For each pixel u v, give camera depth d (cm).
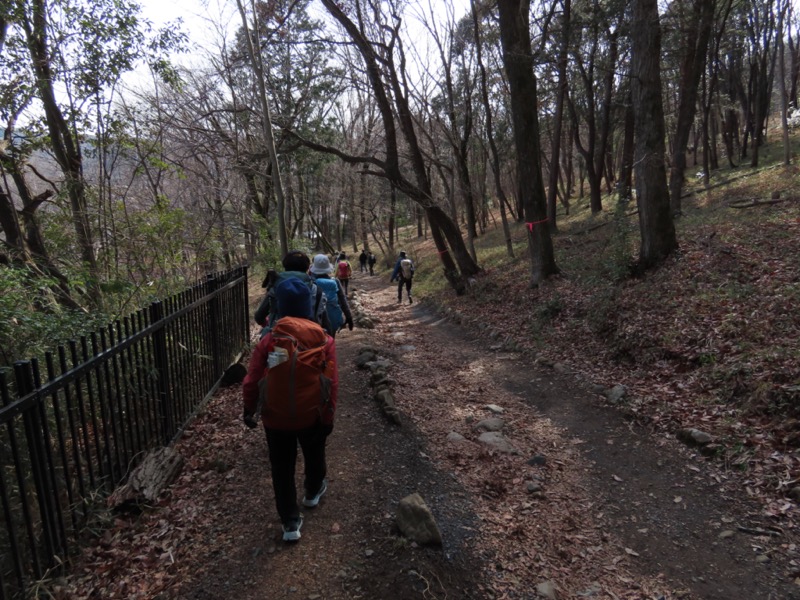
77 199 801
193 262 1027
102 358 364
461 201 2681
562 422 561
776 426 450
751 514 368
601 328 808
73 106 763
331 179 2781
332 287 564
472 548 335
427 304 1608
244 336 820
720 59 2817
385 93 1585
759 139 3020
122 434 396
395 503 381
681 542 347
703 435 466
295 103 1612
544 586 303
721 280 791
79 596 296
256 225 1491
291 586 297
